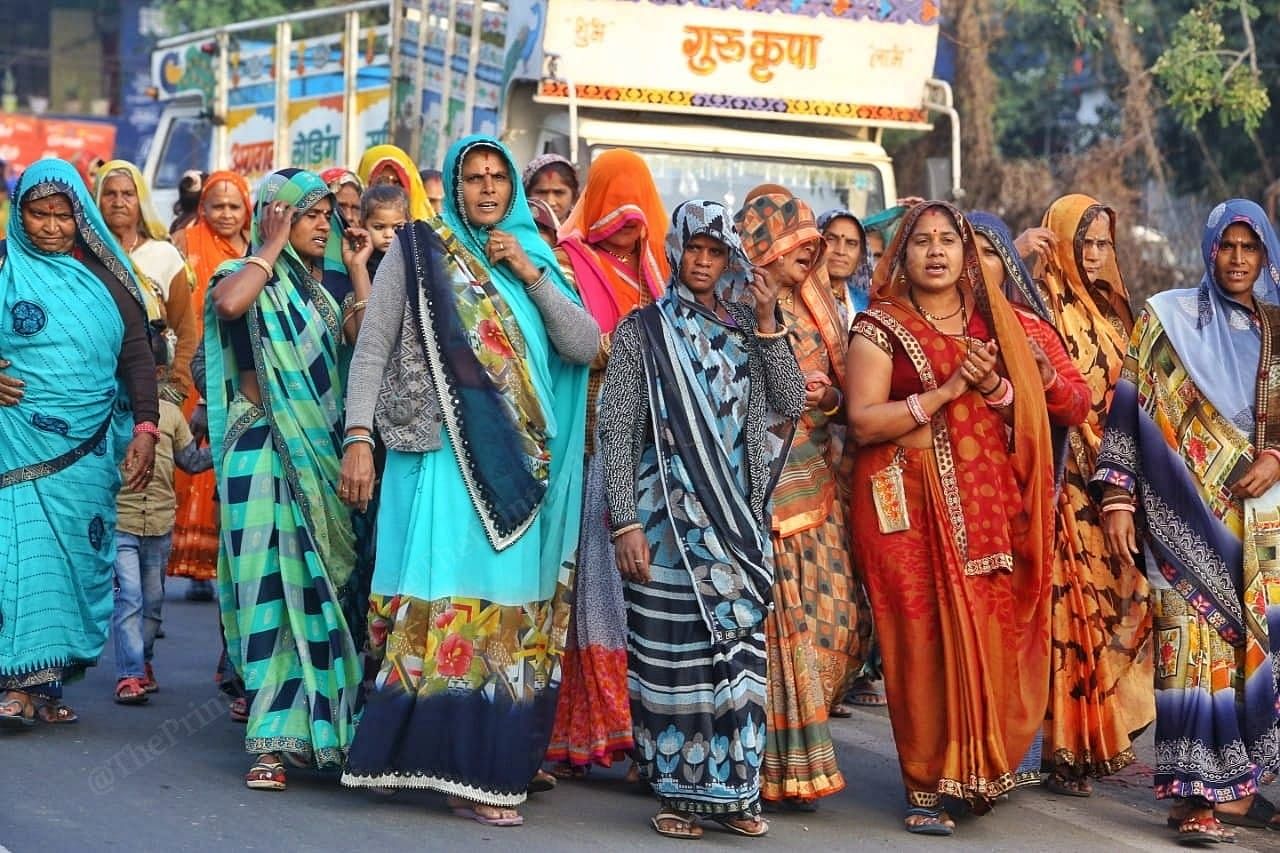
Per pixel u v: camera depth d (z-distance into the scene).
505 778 5.63
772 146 10.95
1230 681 6.03
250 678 6.00
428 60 12.71
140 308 7.00
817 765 5.94
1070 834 6.02
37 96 37.38
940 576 5.91
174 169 17.34
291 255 6.27
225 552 6.18
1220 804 6.14
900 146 17.14
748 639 5.66
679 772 5.63
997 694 5.90
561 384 6.04
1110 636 6.65
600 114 10.80
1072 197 7.18
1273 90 18.75
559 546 5.93
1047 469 6.05
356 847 5.33
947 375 6.00
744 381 5.74
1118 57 19.12
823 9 11.02
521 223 5.95
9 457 6.66
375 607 5.74
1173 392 6.20
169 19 30.66
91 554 6.83
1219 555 6.09
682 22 10.72
